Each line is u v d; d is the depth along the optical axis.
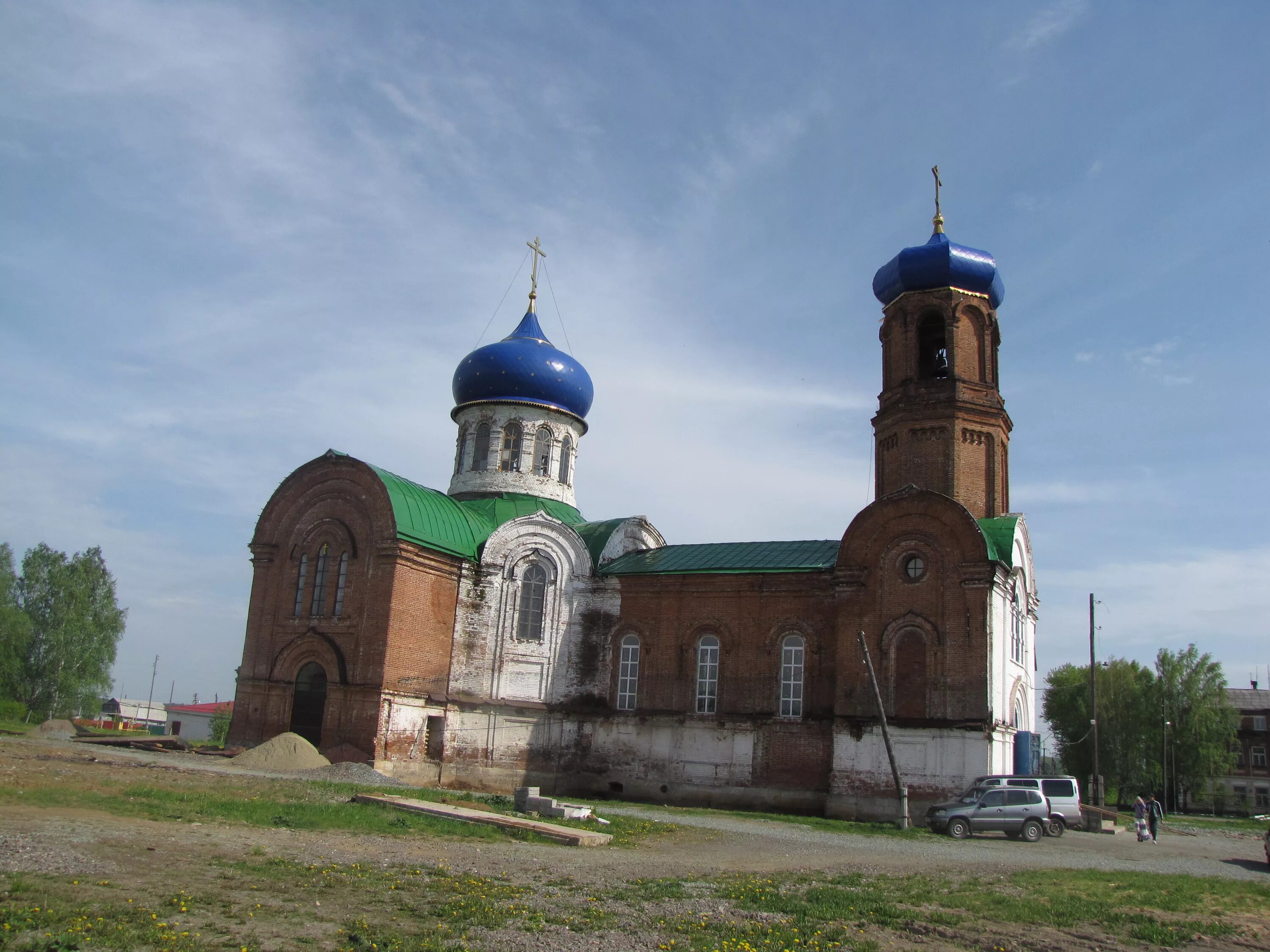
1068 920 16.16
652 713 40.91
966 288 43.25
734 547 43.84
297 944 11.59
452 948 11.81
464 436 49.56
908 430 42.06
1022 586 41.78
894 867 21.89
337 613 39.81
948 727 34.84
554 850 21.20
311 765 35.12
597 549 44.75
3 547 72.75
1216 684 81.94
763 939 13.42
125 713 139.50
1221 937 15.68
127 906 12.42
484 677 41.34
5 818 17.81
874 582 37.41
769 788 38.19
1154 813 34.88
